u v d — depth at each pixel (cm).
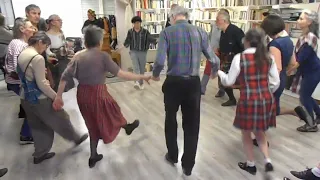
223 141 307
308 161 262
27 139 306
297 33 445
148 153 283
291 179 232
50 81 297
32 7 312
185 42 212
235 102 427
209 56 224
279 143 299
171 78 220
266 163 234
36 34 238
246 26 556
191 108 225
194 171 248
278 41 241
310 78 301
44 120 252
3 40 352
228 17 392
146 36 502
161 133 331
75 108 418
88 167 259
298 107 309
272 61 216
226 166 256
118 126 255
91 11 678
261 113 218
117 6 619
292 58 269
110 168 256
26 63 228
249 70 213
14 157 278
